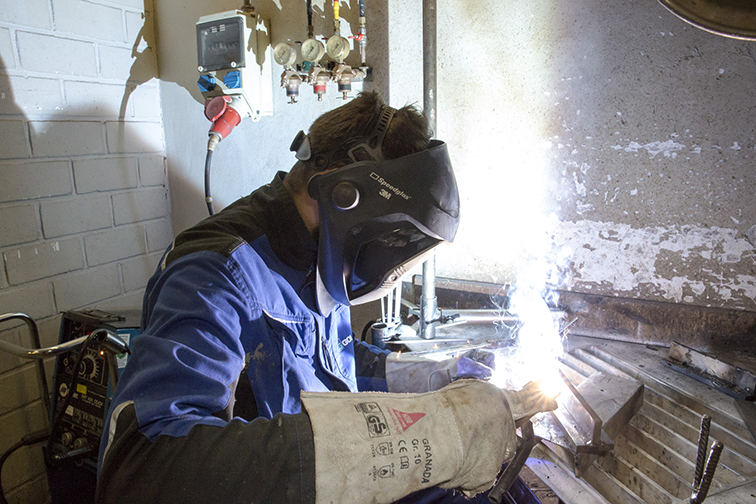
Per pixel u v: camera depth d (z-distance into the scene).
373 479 0.48
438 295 1.52
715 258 1.19
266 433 0.51
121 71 1.72
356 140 0.70
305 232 0.77
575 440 0.82
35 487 1.61
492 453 0.54
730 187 1.14
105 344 1.04
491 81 1.33
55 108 1.55
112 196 1.74
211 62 1.55
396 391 1.00
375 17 1.42
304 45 1.42
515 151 1.35
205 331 0.62
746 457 0.82
